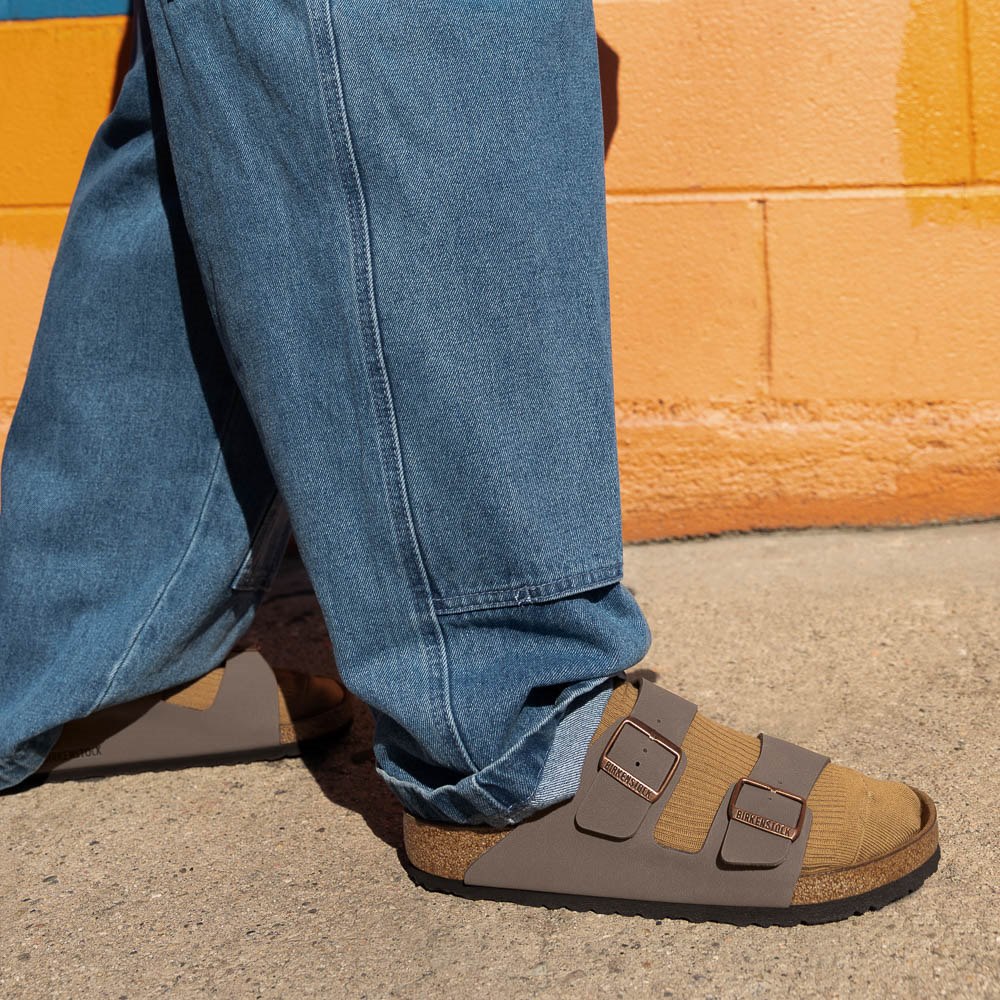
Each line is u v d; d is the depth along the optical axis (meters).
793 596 1.81
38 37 2.03
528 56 0.95
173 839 1.24
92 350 1.26
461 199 0.94
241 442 1.28
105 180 1.25
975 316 2.00
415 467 0.98
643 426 2.08
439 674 1.00
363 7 0.93
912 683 1.50
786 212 2.00
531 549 0.97
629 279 2.04
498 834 1.06
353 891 1.13
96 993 0.99
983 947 0.98
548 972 0.98
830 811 1.05
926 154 1.97
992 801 1.21
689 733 1.07
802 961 0.98
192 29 0.99
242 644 1.77
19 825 1.29
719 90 1.98
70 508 1.27
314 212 0.97
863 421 2.05
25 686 1.29
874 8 1.94
